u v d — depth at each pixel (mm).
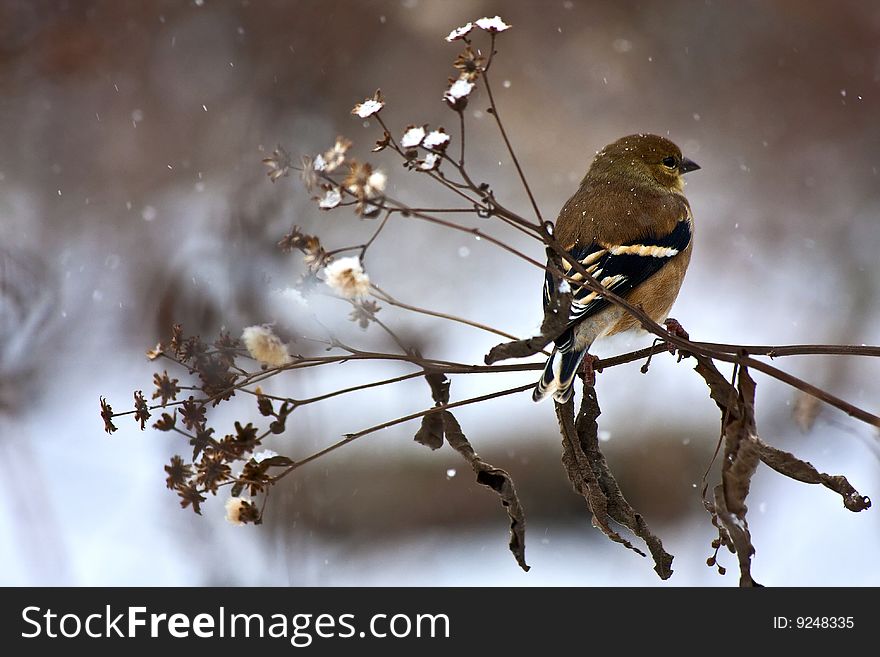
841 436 11938
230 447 4992
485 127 19969
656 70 20609
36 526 10047
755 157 19797
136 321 13531
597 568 10430
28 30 16219
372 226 18266
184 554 9758
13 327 13094
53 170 16375
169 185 16188
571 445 5516
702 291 16328
